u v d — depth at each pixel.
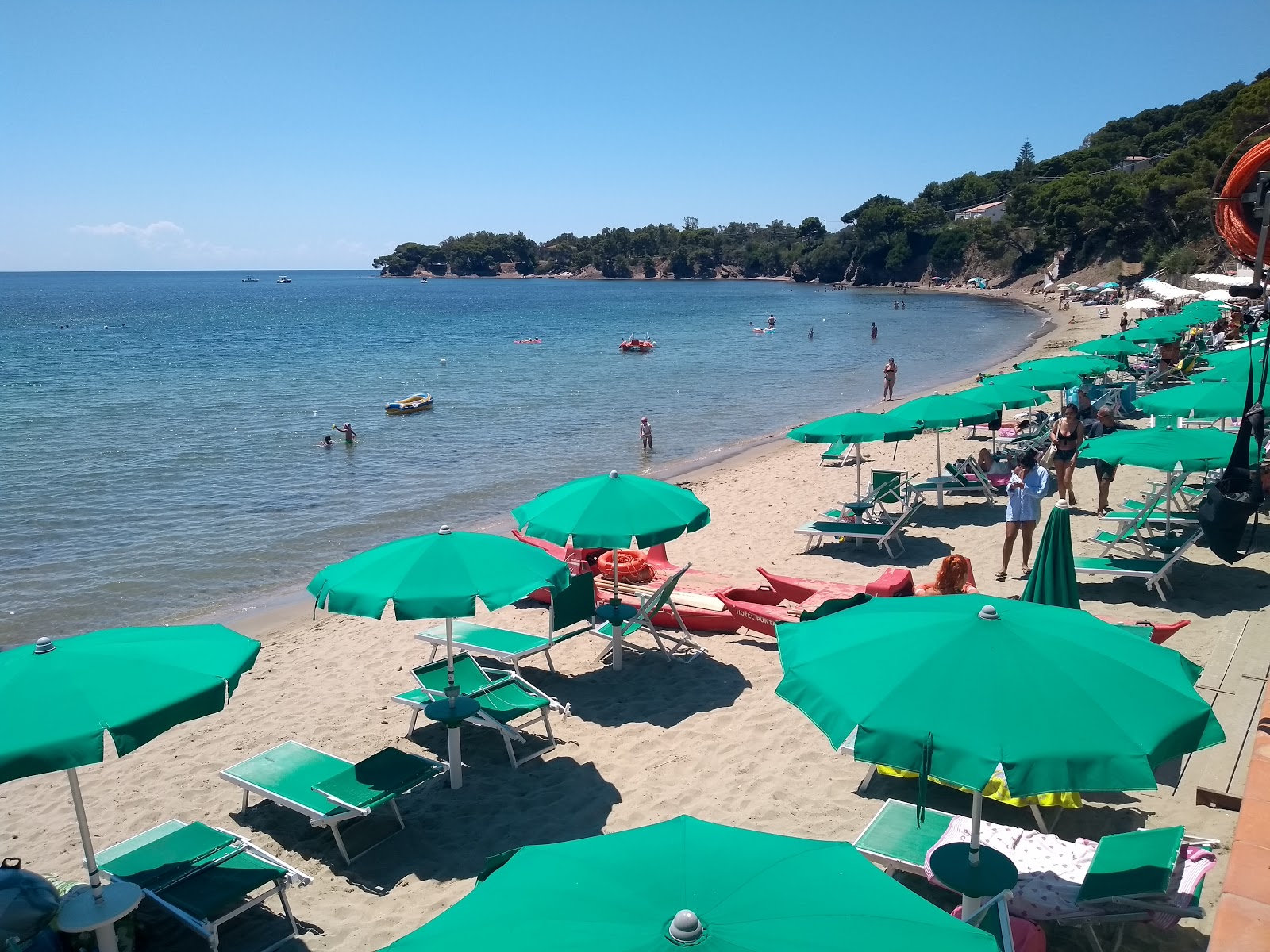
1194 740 3.66
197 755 8.07
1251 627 8.34
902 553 12.90
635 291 174.62
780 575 12.12
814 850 3.24
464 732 8.26
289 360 53.69
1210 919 5.10
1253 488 6.82
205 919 5.08
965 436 22.88
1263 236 6.50
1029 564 11.87
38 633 12.84
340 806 6.16
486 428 29.20
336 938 5.56
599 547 7.73
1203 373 13.12
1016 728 3.55
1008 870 4.66
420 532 17.56
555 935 2.67
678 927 2.58
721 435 27.33
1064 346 47.19
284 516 18.97
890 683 3.86
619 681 9.16
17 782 7.81
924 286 141.75
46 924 4.70
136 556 16.30
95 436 28.53
